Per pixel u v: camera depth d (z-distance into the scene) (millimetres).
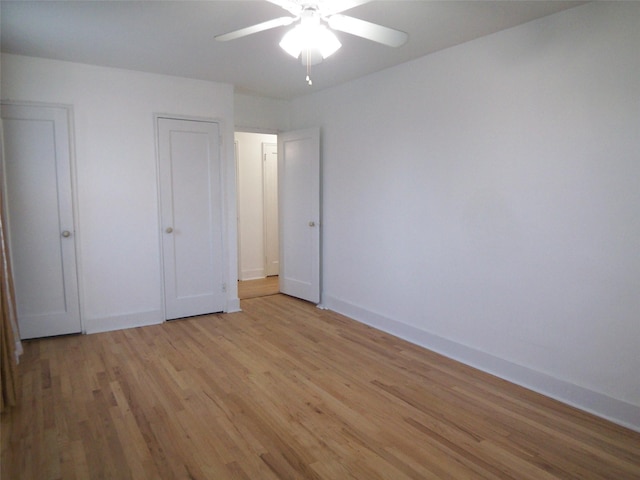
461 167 3275
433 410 2627
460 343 3387
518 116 2875
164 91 4137
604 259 2510
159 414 2557
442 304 3518
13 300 3330
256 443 2273
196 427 2422
